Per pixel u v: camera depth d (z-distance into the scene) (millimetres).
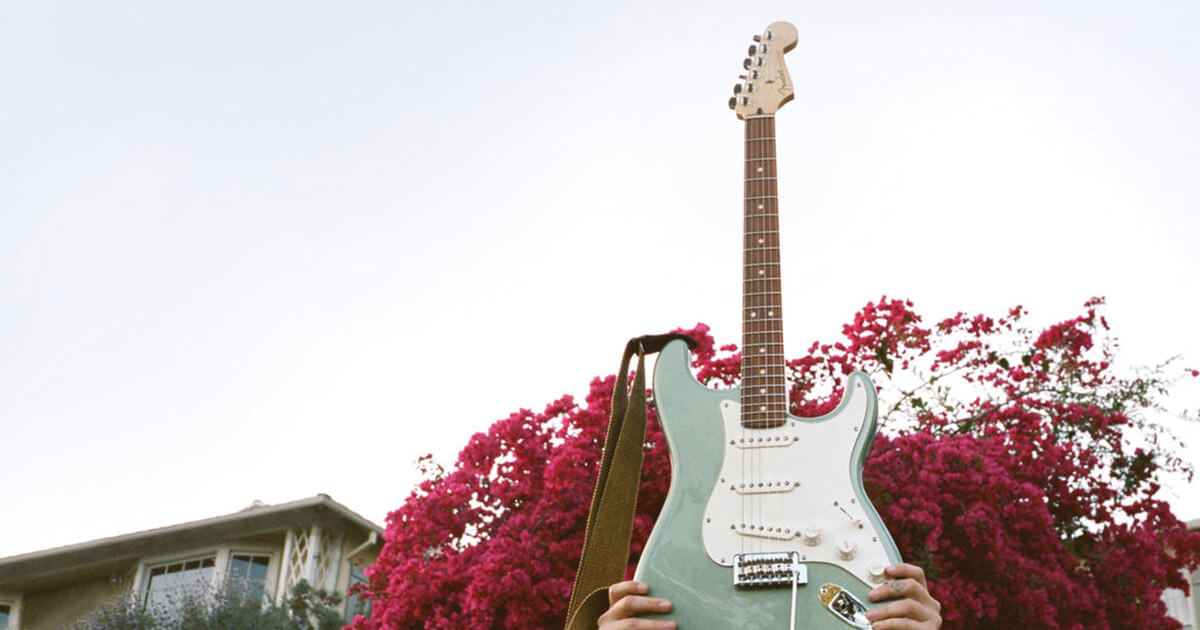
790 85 4539
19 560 16891
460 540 7375
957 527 6711
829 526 3377
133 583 17000
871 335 7930
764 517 3426
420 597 6922
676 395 3766
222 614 14398
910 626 3102
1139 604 7359
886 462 6859
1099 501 7531
